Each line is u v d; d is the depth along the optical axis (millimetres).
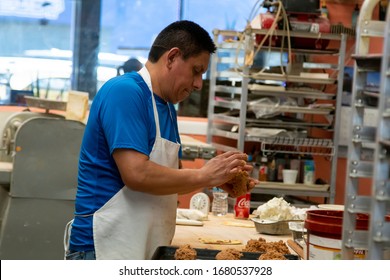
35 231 4113
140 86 2398
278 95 4992
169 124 2527
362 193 5344
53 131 4098
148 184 2307
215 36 5309
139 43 5738
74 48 5645
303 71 5141
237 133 4988
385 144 1496
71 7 5617
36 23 5562
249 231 3188
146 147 2350
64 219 4148
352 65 5598
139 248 2426
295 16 4883
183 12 5742
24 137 4070
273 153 5164
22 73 5559
